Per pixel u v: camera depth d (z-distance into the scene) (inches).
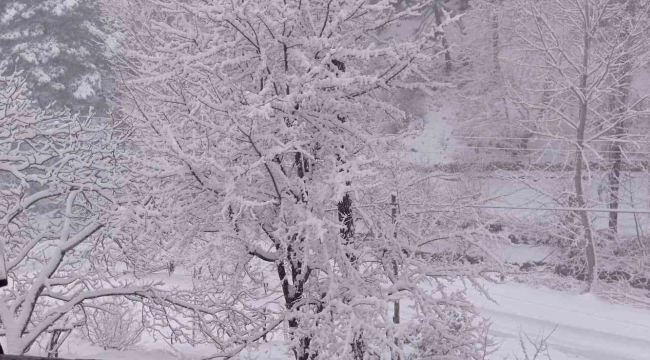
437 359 386.3
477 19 1343.5
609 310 854.5
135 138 383.9
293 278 369.4
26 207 339.9
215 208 359.3
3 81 350.6
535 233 1098.7
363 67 393.7
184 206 347.3
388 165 361.7
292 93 325.1
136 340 512.1
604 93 1031.6
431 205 439.5
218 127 336.5
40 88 1224.8
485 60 1341.0
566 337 732.0
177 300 376.2
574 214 1010.7
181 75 344.2
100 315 499.2
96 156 355.9
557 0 983.6
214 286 395.2
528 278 987.9
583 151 998.4
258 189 352.8
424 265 389.1
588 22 979.9
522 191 1183.6
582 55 1000.2
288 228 332.5
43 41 1231.5
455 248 433.1
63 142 352.8
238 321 403.9
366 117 405.4
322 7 360.5
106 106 1233.4
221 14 330.6
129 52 350.3
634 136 1062.4
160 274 599.8
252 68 368.5
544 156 1279.5
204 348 535.5
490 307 845.2
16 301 320.5
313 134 370.6
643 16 957.8
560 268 1051.3
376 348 302.4
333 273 343.6
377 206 430.6
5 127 346.3
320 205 344.2
